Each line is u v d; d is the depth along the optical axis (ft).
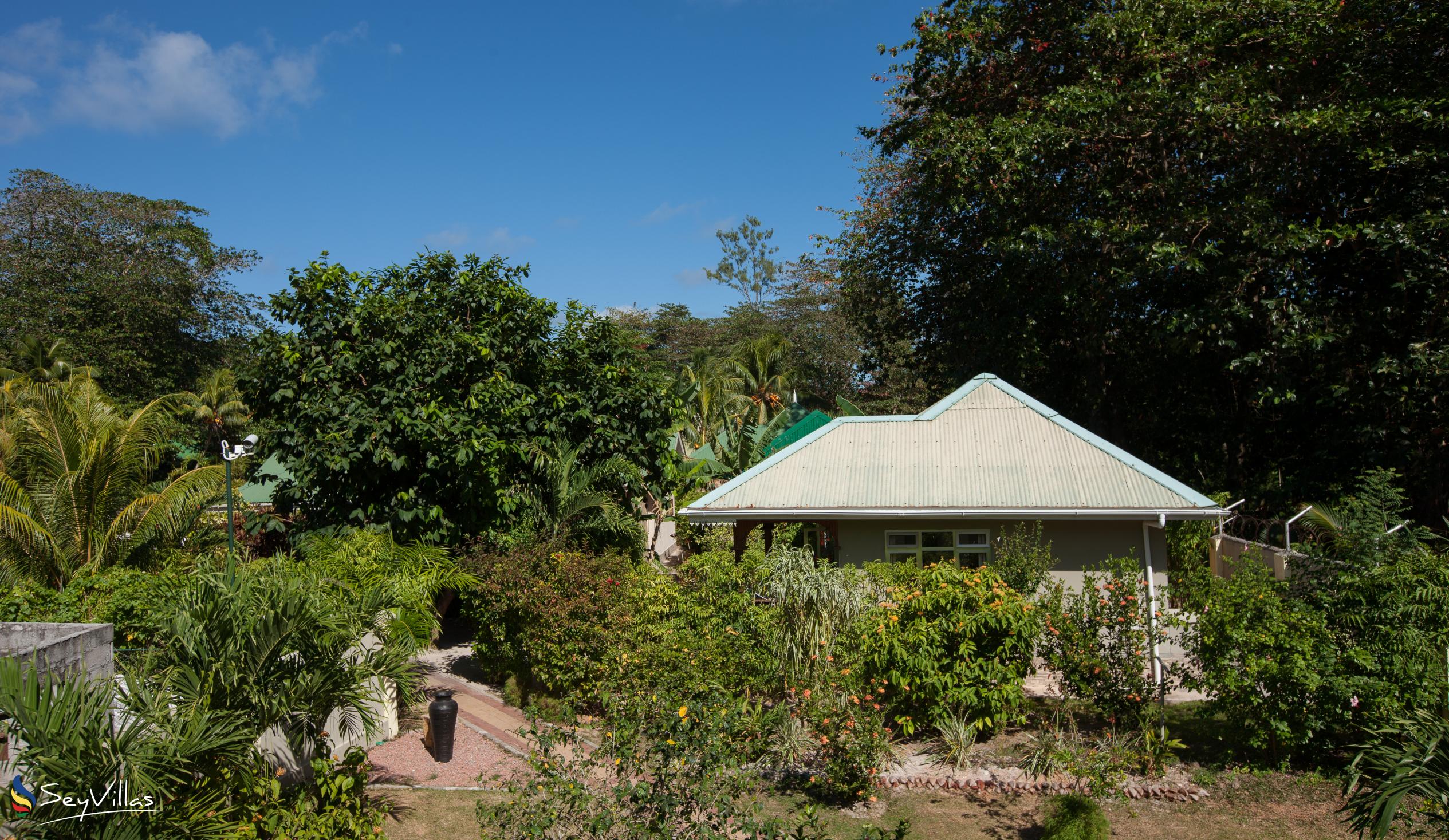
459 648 49.93
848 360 158.30
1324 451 59.16
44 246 116.16
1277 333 55.62
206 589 21.49
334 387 47.91
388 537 44.21
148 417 56.95
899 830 21.79
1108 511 40.29
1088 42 62.59
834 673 30.17
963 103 68.64
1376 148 52.65
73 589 38.73
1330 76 57.21
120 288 114.32
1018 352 67.46
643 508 63.52
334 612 22.86
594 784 25.41
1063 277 63.10
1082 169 63.21
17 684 16.69
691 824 18.83
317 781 22.85
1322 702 27.48
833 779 27.63
